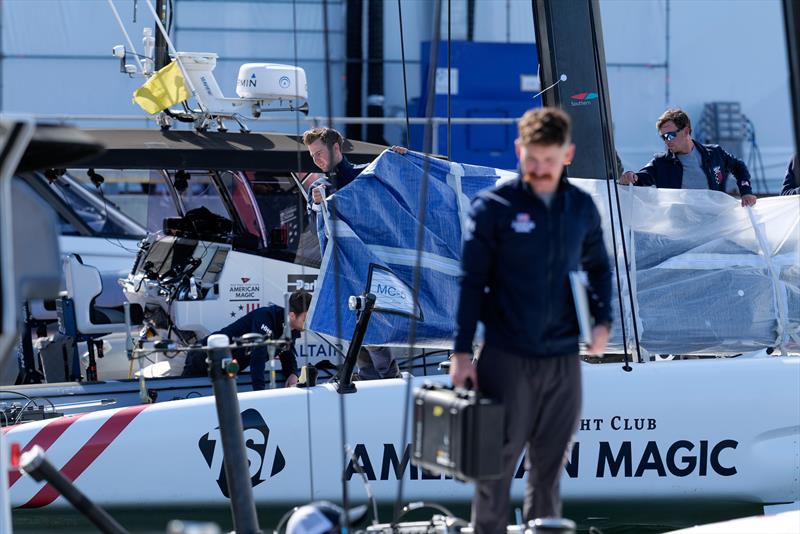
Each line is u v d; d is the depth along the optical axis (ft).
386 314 64.54
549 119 40.09
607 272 43.52
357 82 167.02
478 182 68.90
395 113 169.99
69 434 61.11
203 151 74.18
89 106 146.61
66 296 81.00
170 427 61.72
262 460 61.16
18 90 144.05
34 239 37.99
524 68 166.91
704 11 161.48
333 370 75.97
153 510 61.67
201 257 76.74
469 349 41.45
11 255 36.58
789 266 67.87
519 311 41.65
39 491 60.95
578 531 63.62
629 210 68.13
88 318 78.79
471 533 45.09
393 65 169.27
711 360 64.54
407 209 67.56
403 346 65.36
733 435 62.90
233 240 79.15
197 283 76.18
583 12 71.15
